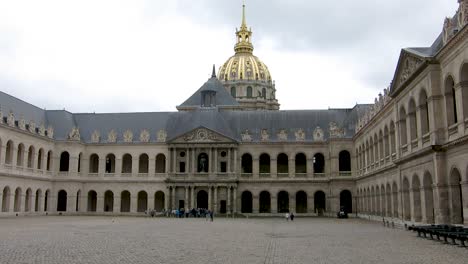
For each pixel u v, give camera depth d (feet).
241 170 370.12
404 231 167.43
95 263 82.07
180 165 366.02
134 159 370.12
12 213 302.25
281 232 165.99
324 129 371.56
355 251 101.81
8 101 317.42
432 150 156.76
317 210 364.58
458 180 149.48
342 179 344.49
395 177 217.97
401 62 191.52
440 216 152.15
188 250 103.76
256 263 83.35
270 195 359.66
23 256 90.33
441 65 156.56
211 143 359.46
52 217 294.87
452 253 96.68
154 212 335.26
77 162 362.74
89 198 376.27
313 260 87.35
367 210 298.97
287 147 364.79
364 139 303.48
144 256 92.43
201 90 421.18
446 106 153.69
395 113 207.51
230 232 165.37
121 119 388.78
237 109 425.69
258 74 619.26
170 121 383.45
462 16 139.03
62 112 379.55
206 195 366.63
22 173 312.50
